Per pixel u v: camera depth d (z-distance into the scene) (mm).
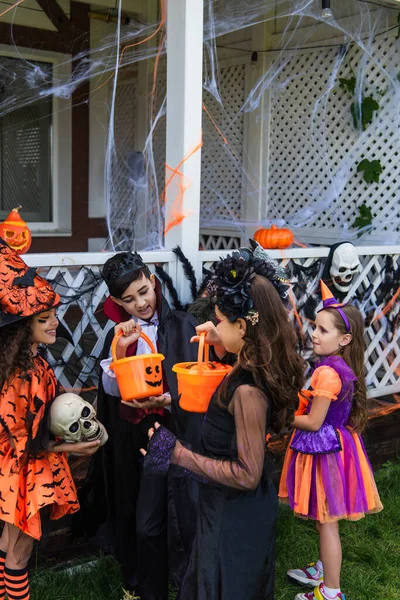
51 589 2824
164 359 2619
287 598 2998
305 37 5895
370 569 3307
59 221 6898
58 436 2391
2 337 2311
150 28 6750
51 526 2998
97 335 3211
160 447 2035
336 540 2814
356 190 5633
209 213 7086
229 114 6715
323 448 2795
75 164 6930
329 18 5645
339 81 5629
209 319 2703
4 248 2424
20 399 2277
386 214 5414
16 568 2385
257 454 1936
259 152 6414
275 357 1971
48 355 3092
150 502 2559
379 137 5422
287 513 3721
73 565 3055
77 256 3082
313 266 4188
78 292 3121
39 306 2297
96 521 2918
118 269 2553
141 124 7043
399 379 4809
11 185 6629
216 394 2072
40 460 2354
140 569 2602
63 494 2418
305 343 4191
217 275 2039
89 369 3211
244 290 1966
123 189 7277
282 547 3396
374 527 3689
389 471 4391
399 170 5285
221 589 2037
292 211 6215
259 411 1943
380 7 5250
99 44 6797
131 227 7297
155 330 2693
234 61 6539
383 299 4582
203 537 2086
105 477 2826
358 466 2859
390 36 5211
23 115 6559
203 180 7125
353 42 5512
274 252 3934
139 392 2387
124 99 7230
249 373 2012
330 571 2814
